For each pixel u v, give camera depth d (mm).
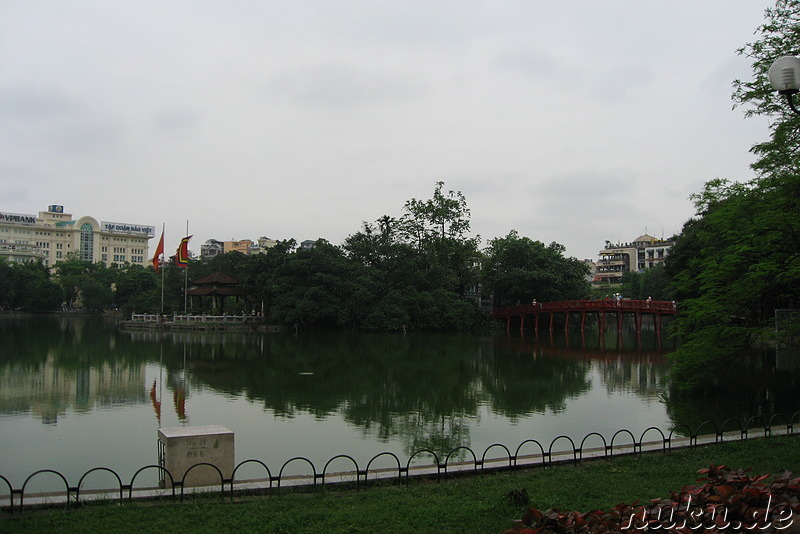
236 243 188375
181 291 97688
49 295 118812
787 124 20172
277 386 37312
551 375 43219
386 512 12422
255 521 11898
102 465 20359
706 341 22656
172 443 14812
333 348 61656
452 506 12828
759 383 36469
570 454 17906
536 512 8203
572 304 76000
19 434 24516
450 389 36656
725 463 16219
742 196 23688
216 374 42250
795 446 17875
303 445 22984
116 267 154500
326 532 11352
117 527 11547
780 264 20406
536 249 94438
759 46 20984
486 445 23016
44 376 40188
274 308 84188
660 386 37938
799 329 22359
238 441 23609
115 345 61938
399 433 24984
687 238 52656
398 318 83250
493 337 80188
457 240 92000
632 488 14148
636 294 123812
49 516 12180
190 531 11391
